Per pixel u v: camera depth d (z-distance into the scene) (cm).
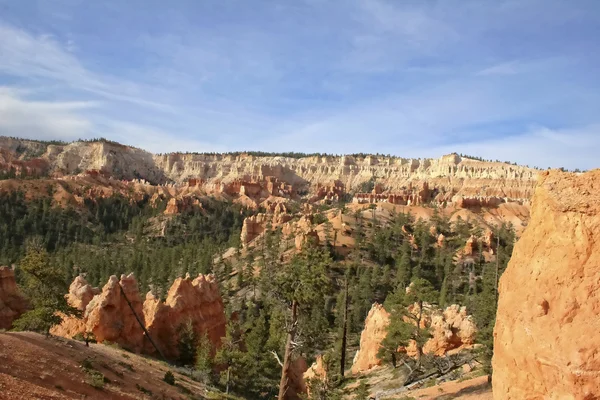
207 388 4431
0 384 2247
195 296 6388
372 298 9606
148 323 5578
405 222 15212
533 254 1453
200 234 19412
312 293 3253
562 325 1274
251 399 5316
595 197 1311
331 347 7350
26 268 3725
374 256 12075
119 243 17550
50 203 19262
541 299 1345
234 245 15400
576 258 1302
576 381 1199
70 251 14575
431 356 4803
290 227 14188
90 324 4847
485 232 14150
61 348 3350
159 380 3812
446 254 11981
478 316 5300
